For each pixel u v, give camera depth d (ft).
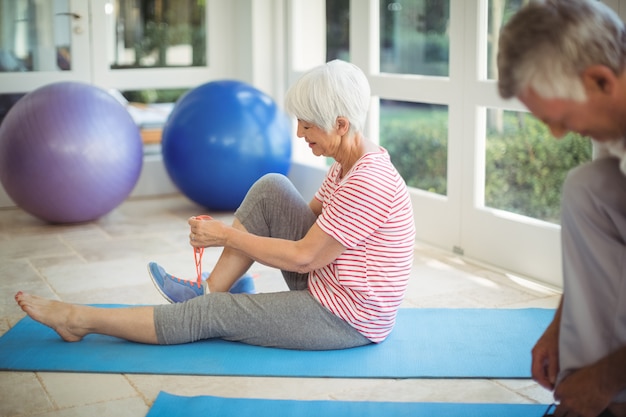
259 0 16.43
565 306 5.19
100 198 13.51
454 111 11.64
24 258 11.89
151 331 7.86
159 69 16.78
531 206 14.88
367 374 7.30
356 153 7.59
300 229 7.82
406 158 21.80
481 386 7.11
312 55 16.52
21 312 9.32
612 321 5.06
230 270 8.18
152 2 16.57
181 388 7.09
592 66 4.44
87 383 7.22
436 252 12.07
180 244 12.71
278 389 7.05
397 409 6.61
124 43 16.44
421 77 12.30
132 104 16.87
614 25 4.51
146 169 16.74
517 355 7.75
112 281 10.63
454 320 8.81
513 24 4.64
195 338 7.94
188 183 14.38
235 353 7.78
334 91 7.23
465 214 11.66
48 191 13.15
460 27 11.34
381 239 7.52
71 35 15.92
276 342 7.85
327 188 8.12
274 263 7.45
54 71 15.88
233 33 17.33
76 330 7.96
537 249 10.44
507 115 14.75
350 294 7.63
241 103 14.20
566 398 5.04
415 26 20.36
